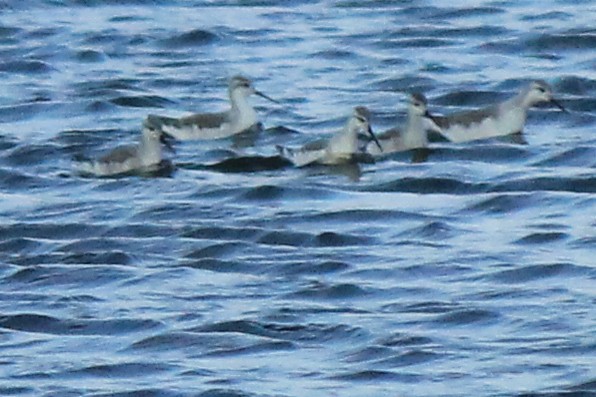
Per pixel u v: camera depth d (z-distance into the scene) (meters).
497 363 24.03
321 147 32.34
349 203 30.36
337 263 27.61
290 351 24.61
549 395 23.05
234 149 33.44
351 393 23.30
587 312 25.56
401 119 35.16
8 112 36.06
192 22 41.94
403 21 41.69
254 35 40.94
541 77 37.47
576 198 30.22
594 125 34.41
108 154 32.25
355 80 37.81
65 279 27.25
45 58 39.66
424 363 24.11
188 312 25.88
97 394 23.36
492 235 28.72
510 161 32.50
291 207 30.22
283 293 26.56
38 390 23.55
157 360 24.39
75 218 29.89
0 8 43.16
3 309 26.12
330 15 42.34
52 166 32.72
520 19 41.53
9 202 30.88
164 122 34.03
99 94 37.00
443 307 25.84
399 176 31.55
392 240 28.64
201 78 38.22
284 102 36.19
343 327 25.25
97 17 42.56
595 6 42.47
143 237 28.97
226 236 28.94
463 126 33.34
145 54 39.97
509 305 25.84
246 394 23.22
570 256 27.69
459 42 40.12
